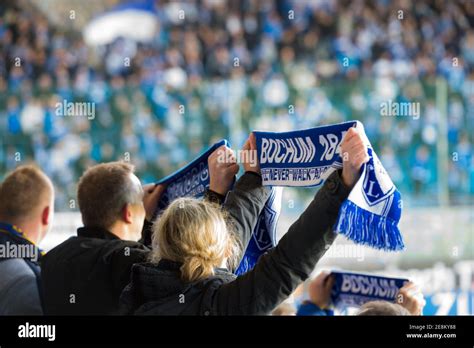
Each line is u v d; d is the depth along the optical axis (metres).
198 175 3.43
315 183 2.72
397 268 10.79
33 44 17.02
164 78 16.41
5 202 3.27
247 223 2.87
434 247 11.29
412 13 17.84
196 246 2.43
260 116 12.40
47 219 3.37
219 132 12.45
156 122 12.59
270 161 2.93
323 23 17.77
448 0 18.00
